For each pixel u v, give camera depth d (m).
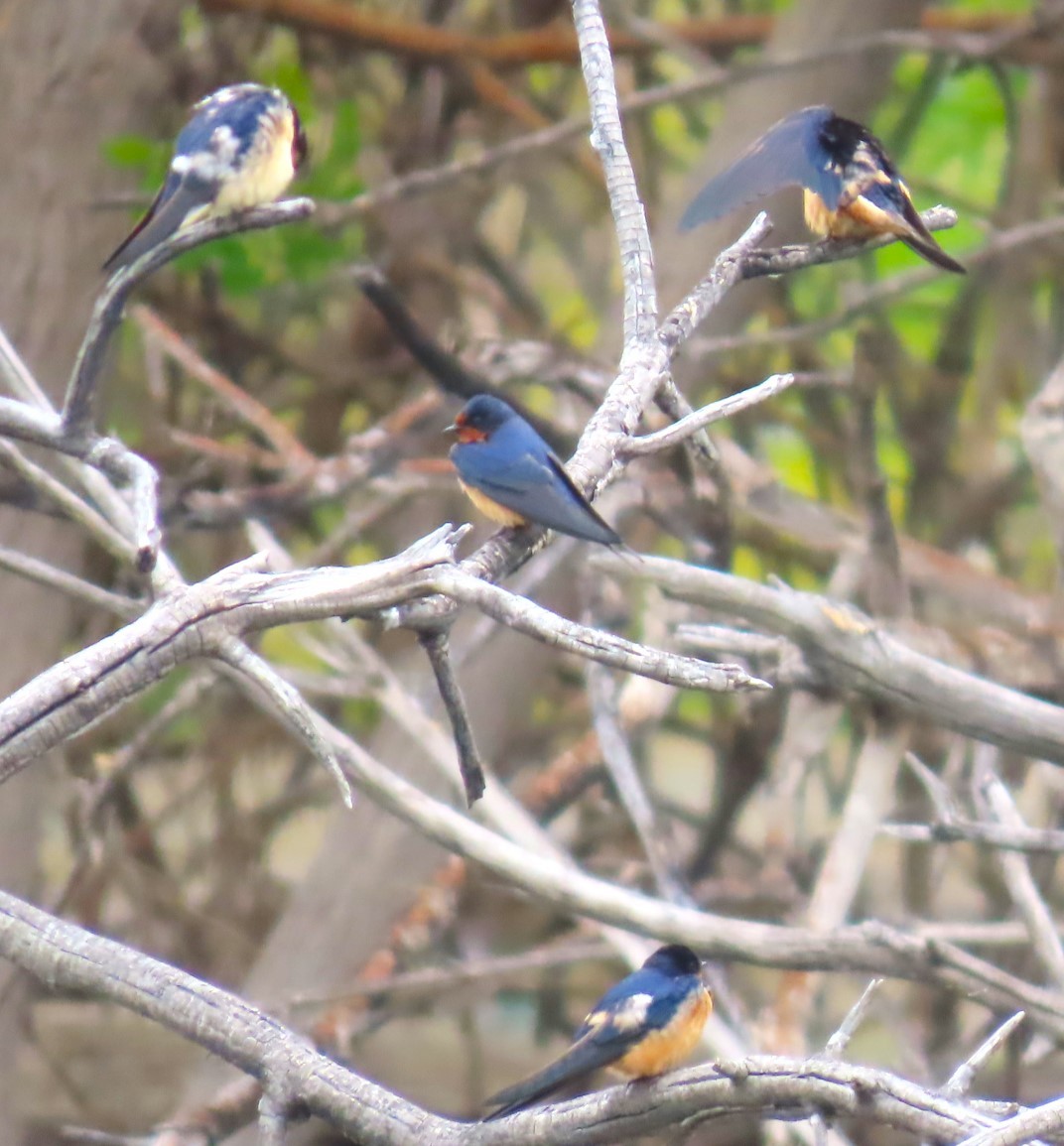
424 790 11.27
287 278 11.88
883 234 6.39
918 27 12.92
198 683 12.03
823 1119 4.41
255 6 13.47
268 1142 4.70
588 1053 5.61
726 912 13.34
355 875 11.74
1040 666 9.71
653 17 16.58
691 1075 4.64
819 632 7.82
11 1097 12.25
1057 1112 4.06
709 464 6.86
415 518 14.14
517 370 11.31
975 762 9.72
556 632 4.57
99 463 5.40
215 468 13.57
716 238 12.03
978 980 7.63
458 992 13.79
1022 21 13.53
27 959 5.00
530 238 16.53
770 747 12.70
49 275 11.35
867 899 13.78
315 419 14.84
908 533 14.34
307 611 4.81
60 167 11.38
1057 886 14.20
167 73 11.88
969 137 15.69
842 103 12.48
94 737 14.16
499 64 14.38
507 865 8.16
